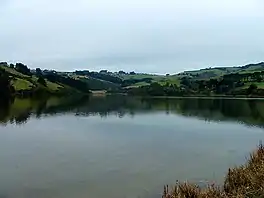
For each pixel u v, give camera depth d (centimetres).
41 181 2336
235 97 16700
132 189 2152
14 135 4412
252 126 5559
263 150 2506
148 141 3981
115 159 3000
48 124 5603
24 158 3034
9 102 11056
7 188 2188
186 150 3447
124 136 4366
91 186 2219
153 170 2617
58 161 2917
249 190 1589
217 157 3114
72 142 3878
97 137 4269
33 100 12569
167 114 7606
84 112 7938
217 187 1897
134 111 8362
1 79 14050
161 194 2047
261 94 16450
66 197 2027
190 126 5506
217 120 6419
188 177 2408
